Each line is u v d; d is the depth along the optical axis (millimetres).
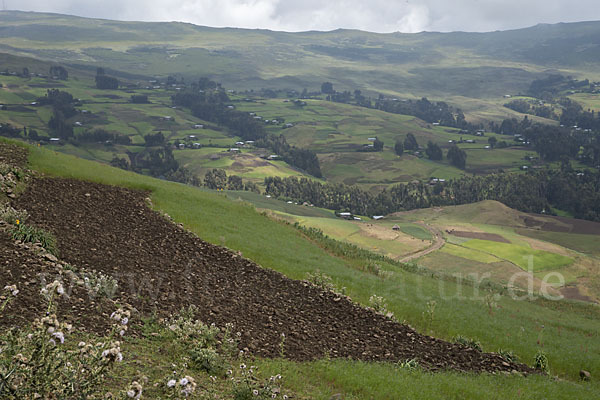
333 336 18391
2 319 9555
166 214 33375
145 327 12734
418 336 21969
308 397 11500
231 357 12914
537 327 31812
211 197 48062
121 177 41969
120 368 9172
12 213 20062
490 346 24766
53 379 5609
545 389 17703
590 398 17844
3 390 5266
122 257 19953
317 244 44062
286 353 14859
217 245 29203
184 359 11086
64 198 28531
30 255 15070
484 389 15531
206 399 9117
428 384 14672
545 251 146625
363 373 14148
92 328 11078
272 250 33312
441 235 167375
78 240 20531
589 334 34219
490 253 139625
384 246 136250
